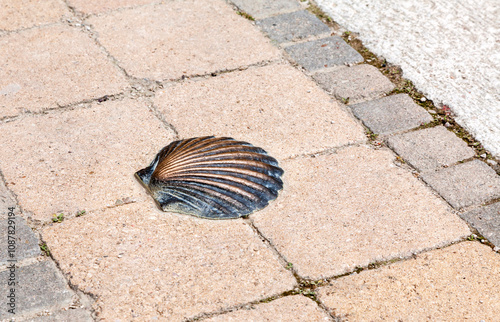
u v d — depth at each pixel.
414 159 1.13
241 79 1.25
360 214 1.07
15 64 1.26
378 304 0.99
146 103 1.21
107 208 1.07
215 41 1.31
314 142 1.15
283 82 1.24
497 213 1.07
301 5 1.39
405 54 1.29
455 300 0.99
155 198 1.08
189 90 1.23
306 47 1.30
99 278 1.00
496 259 1.03
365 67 1.27
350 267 1.02
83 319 0.97
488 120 1.18
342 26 1.35
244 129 1.17
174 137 1.16
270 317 0.98
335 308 0.98
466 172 1.12
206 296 0.99
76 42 1.31
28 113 1.19
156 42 1.31
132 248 1.03
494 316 0.98
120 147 1.14
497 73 1.25
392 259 1.03
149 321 0.97
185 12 1.37
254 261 1.02
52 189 1.09
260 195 1.08
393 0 1.40
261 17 1.37
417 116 1.19
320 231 1.05
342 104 1.21
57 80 1.24
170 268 1.01
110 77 1.24
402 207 1.08
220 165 1.11
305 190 1.09
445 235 1.05
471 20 1.35
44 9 1.38
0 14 1.36
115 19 1.36
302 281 1.01
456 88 1.23
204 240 1.04
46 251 1.03
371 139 1.16
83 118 1.18
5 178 1.10
